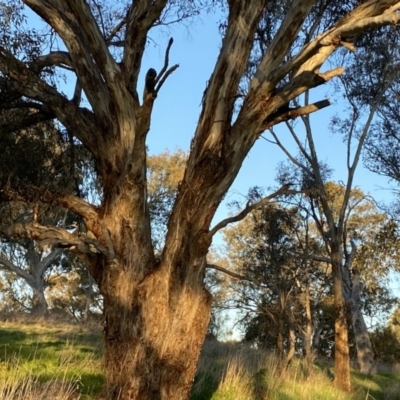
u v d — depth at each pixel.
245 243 30.41
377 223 28.73
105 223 8.36
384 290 35.75
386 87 18.52
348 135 19.36
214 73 8.20
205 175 8.00
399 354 38.84
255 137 8.35
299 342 31.45
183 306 8.10
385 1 7.66
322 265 28.12
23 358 10.98
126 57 8.27
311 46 7.71
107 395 7.85
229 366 12.09
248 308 24.41
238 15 8.23
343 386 17.30
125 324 8.03
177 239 8.12
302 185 19.42
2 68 8.49
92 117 8.69
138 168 8.06
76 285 44.59
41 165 9.67
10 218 9.29
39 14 8.67
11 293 42.06
